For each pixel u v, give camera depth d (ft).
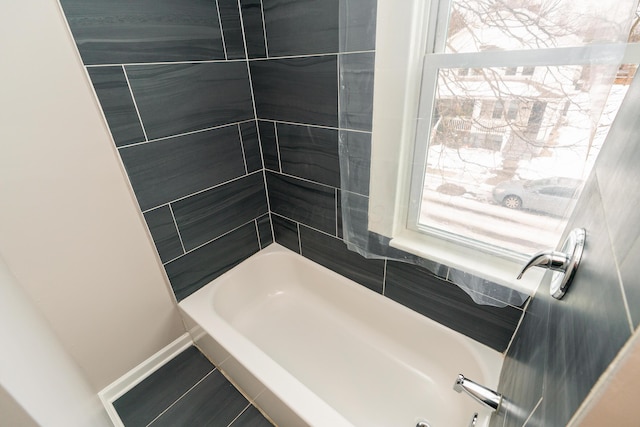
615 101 2.13
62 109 3.00
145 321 4.37
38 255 3.21
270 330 5.11
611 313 0.87
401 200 3.70
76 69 2.97
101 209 3.53
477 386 2.59
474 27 2.54
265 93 4.31
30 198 3.03
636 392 0.74
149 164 3.71
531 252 3.01
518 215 2.95
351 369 4.41
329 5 3.15
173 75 3.58
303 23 3.43
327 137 3.94
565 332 1.33
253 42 4.02
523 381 1.93
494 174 2.92
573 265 1.45
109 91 3.17
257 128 4.75
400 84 3.04
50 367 2.11
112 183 3.53
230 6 3.81
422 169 3.40
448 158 3.16
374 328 4.79
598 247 1.24
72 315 3.63
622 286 0.84
